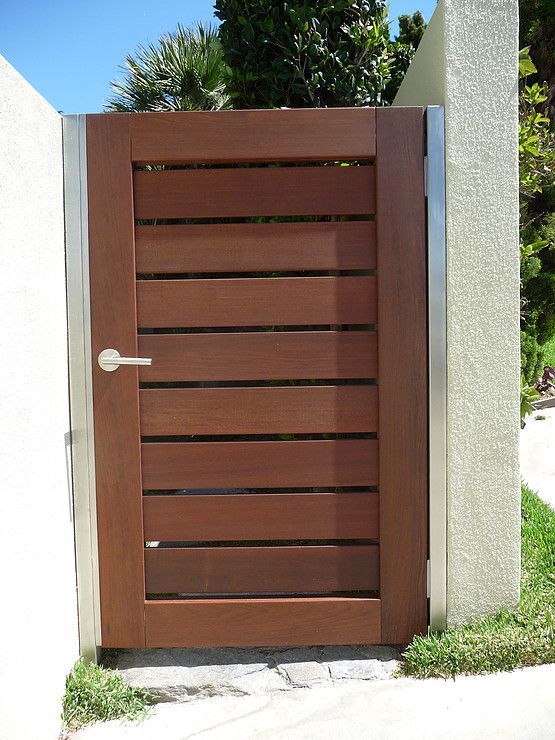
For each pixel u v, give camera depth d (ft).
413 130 7.93
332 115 7.93
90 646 8.20
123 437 8.08
